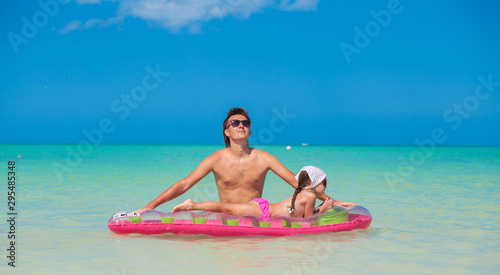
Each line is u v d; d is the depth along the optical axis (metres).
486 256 4.32
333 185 10.83
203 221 5.20
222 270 3.82
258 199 5.55
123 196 8.73
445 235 5.29
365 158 25.70
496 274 3.75
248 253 4.41
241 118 5.73
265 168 5.79
